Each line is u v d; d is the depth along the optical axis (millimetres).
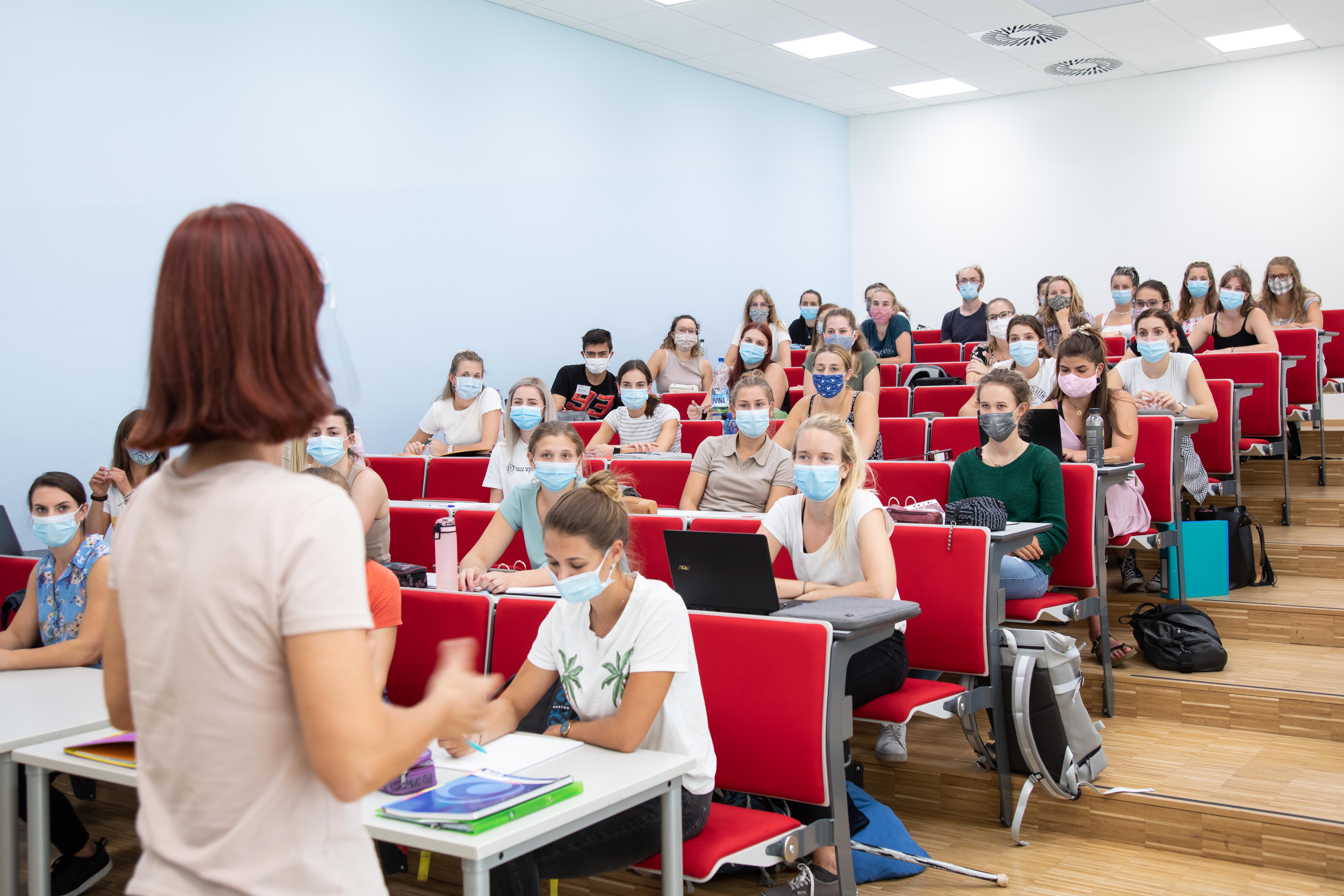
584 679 1997
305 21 5816
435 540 3119
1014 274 10062
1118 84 9461
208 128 5375
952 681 2998
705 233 8914
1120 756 3035
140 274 5117
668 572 3188
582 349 6988
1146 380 4605
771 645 2129
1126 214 9484
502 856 1442
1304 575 4363
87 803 3459
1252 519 4273
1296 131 8727
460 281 6734
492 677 1036
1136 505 3754
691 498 3846
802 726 2080
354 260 6105
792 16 7531
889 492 3697
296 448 2754
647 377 5398
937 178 10406
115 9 4988
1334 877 2475
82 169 4891
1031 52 8602
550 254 7402
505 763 1786
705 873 1859
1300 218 8742
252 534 897
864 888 2506
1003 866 2619
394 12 6305
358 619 909
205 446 953
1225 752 3035
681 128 8633
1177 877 2523
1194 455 4285
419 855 2779
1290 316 6301
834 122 10617
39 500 2930
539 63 7305
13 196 4660
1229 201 9023
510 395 4082
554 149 7426
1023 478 3359
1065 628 3932
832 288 10609
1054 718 2752
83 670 2611
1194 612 3584
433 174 6559
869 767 3100
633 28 7629
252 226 909
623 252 8039
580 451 3164
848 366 4160
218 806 905
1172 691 3334
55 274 4812
